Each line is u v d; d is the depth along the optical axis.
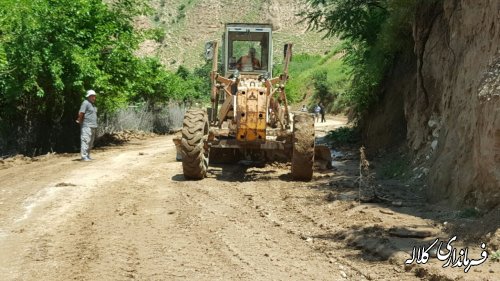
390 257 5.89
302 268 5.74
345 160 14.55
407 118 12.70
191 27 97.12
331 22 18.16
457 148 8.45
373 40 17.48
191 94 35.78
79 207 8.70
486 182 7.11
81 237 6.97
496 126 6.80
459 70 9.32
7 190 10.20
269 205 8.84
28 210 8.52
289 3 98.88
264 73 13.01
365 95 16.45
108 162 14.38
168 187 10.48
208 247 6.51
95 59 17.94
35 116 17.98
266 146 11.34
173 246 6.56
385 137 14.80
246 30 12.97
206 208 8.62
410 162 11.33
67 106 18.47
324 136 22.23
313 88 64.56
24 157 15.78
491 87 7.15
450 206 7.94
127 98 22.11
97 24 18.30
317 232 7.16
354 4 17.73
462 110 8.61
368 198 8.84
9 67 15.90
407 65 14.90
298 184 10.73
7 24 15.93
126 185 10.67
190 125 11.11
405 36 14.53
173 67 87.31
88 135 14.92
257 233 7.13
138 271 5.66
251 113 10.97
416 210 8.05
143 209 8.56
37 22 16.03
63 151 18.34
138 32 20.80
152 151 17.42
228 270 5.68
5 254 6.32
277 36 93.88
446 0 10.46
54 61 16.42
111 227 7.46
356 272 5.58
